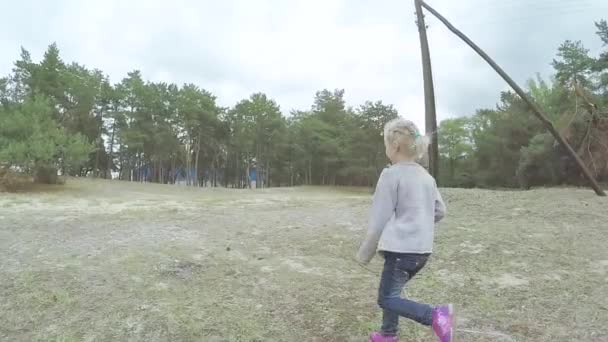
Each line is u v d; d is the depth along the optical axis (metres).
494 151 35.03
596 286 3.91
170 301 3.80
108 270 4.55
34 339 3.21
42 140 20.42
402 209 2.64
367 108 40.66
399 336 3.14
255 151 46.47
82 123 37.34
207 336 3.23
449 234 5.86
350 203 10.09
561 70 20.98
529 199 8.27
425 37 9.55
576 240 5.33
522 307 3.56
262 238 6.18
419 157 2.79
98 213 8.81
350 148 40.75
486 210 7.58
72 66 36.22
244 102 44.72
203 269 4.66
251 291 4.06
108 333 3.28
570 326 3.21
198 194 23.11
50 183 22.77
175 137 42.38
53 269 4.56
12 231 6.54
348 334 3.23
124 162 45.47
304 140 42.22
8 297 3.86
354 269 4.73
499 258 4.78
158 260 4.89
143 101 39.09
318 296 3.92
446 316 2.49
